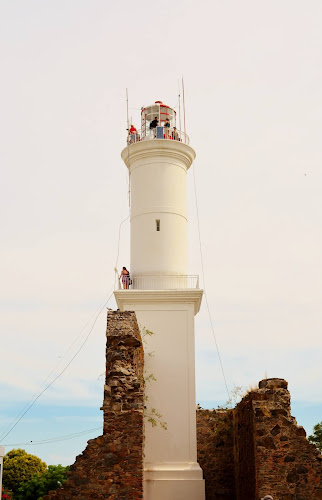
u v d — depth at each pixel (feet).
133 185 91.91
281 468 60.75
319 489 60.08
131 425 56.90
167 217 89.45
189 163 93.81
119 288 86.33
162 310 83.61
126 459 55.88
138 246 89.04
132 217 91.20
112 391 58.03
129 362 60.59
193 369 81.41
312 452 61.11
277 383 64.64
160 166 90.89
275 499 59.88
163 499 75.25
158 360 81.56
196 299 83.76
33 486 147.43
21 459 157.48
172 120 97.60
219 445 90.43
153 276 87.10
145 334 82.23
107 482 55.31
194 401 80.07
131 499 54.90
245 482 75.66
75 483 55.36
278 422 62.08
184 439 78.43
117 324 62.90
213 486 88.89
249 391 72.18
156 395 80.18
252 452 67.51
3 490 145.38
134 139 94.27
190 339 82.53
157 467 77.00
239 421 80.84
